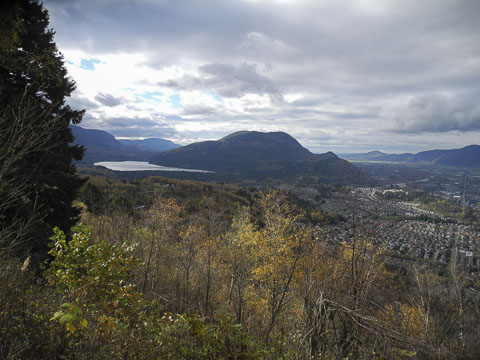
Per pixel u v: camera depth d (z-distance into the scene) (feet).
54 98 42.24
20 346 10.32
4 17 31.01
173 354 12.11
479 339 21.86
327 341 17.31
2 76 33.40
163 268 44.24
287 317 24.97
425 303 25.09
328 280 22.98
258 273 35.99
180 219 53.16
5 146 20.56
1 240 18.84
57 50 41.60
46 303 13.96
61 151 42.47
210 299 33.27
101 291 13.44
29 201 34.73
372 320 16.42
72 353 11.58
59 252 13.42
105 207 71.15
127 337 11.92
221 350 13.33
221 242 45.37
